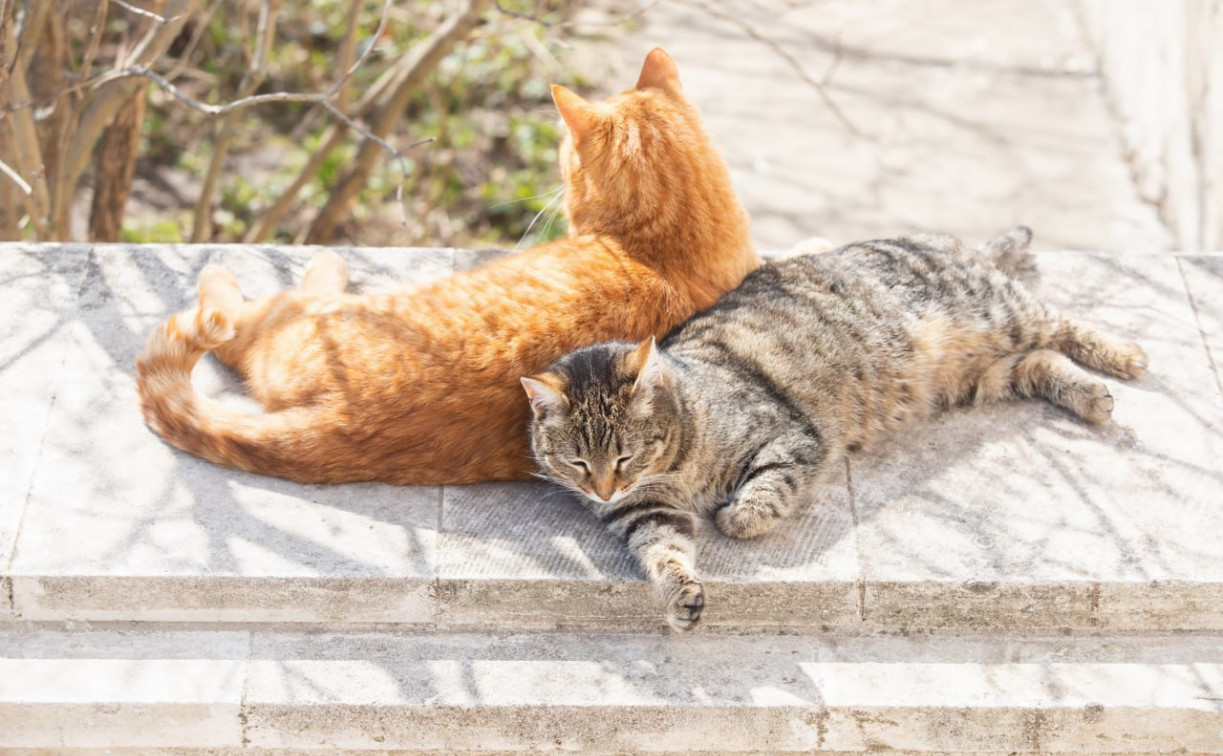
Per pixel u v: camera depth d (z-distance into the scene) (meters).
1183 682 4.02
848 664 4.10
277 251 5.22
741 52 10.21
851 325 4.56
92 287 5.02
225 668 4.09
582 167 4.79
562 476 4.15
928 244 4.91
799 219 8.70
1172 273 5.16
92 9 9.91
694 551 4.12
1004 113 9.59
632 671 4.08
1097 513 4.27
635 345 4.22
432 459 4.29
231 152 9.59
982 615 4.14
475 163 9.64
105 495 4.31
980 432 4.61
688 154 4.79
